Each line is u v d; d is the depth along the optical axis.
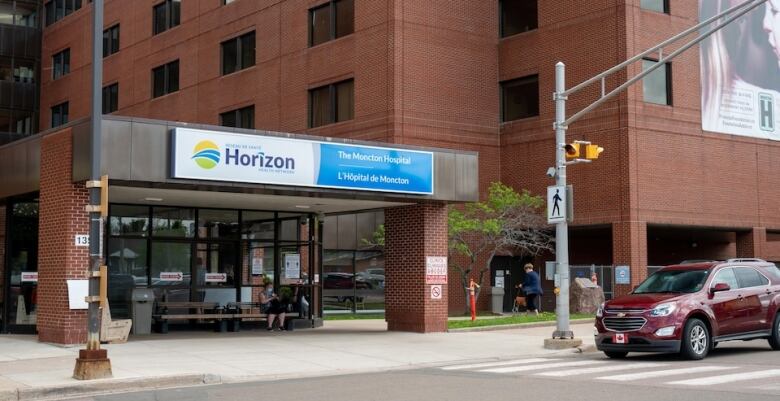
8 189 21.59
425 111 33.25
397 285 23.89
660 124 32.56
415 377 14.41
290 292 25.05
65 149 18.83
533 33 34.88
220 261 23.84
